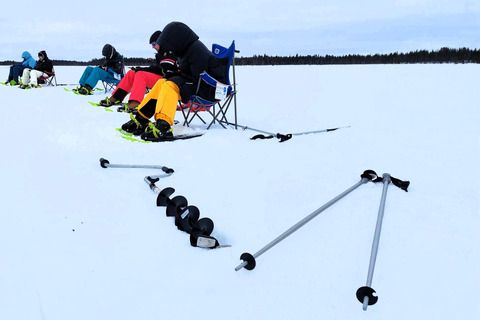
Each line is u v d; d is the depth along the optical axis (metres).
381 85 11.46
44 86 10.65
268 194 2.38
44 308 1.24
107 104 6.66
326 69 23.03
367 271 1.49
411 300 1.29
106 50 8.49
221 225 1.95
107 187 2.49
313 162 3.09
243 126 4.79
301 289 1.38
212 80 4.02
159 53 5.51
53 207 2.13
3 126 4.58
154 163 3.11
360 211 2.06
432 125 4.77
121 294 1.33
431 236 1.75
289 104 7.57
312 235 1.81
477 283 1.38
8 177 2.62
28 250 1.62
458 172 2.71
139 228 1.89
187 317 1.22
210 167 3.00
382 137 4.04
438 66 24.03
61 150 3.46
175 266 1.54
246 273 1.49
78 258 1.57
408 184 2.36
